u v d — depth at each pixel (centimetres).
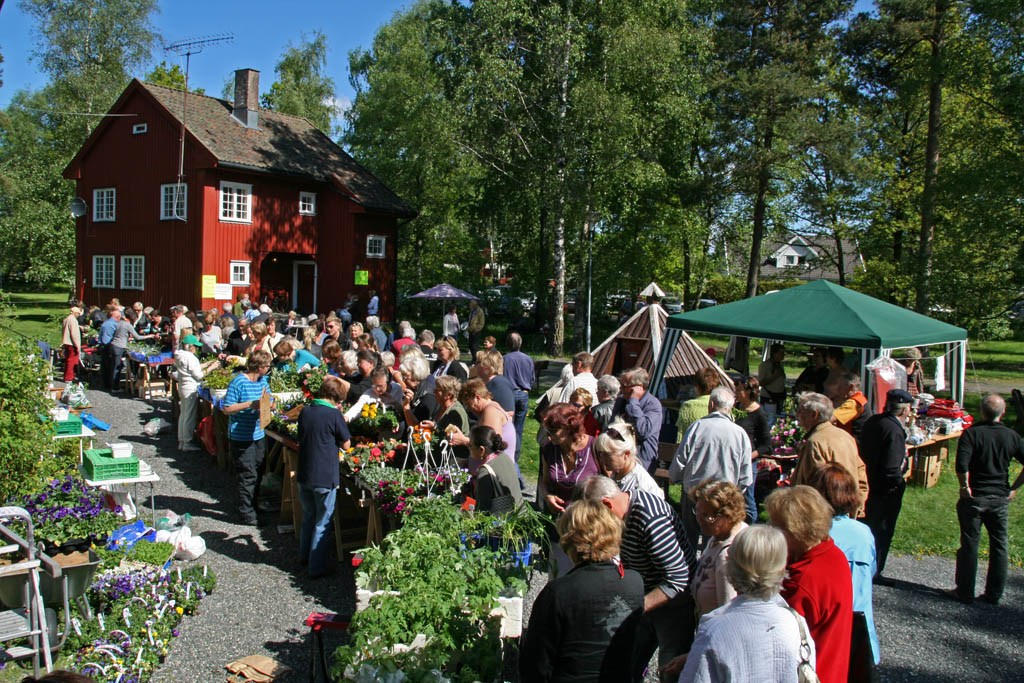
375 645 341
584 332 2397
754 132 2188
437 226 3616
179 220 2358
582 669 294
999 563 574
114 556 509
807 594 296
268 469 774
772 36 2259
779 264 4872
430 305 3219
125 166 2541
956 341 980
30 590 418
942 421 916
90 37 3403
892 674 469
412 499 508
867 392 837
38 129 4000
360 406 689
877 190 2500
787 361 2367
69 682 207
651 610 357
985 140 1692
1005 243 1692
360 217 2583
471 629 356
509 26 2078
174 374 1070
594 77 2069
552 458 491
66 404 873
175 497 773
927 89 2153
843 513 365
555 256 2194
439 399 630
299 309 2738
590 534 304
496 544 429
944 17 2048
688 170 2666
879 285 2208
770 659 252
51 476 554
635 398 645
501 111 2128
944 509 816
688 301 3166
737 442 523
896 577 630
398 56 3425
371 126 3628
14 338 595
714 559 328
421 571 377
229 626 500
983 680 465
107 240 2630
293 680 432
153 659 444
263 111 2684
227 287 2355
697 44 2294
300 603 541
